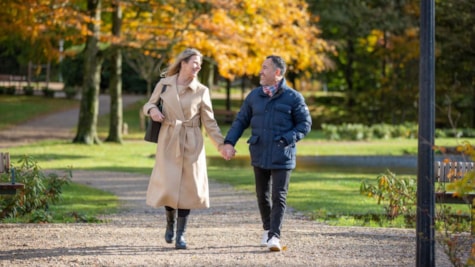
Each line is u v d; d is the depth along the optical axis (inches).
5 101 2459.4
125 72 3046.3
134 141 1622.8
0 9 1331.2
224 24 1382.9
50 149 1360.7
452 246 308.8
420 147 305.9
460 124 2196.1
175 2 1362.0
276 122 389.7
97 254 376.2
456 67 2027.6
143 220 551.5
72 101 2628.0
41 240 419.2
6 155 485.7
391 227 519.2
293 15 1539.1
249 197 731.4
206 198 393.7
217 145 395.5
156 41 1373.0
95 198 710.5
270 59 395.9
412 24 2253.9
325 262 363.6
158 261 359.6
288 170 390.6
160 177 388.5
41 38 1459.2
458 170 489.1
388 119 2389.3
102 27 1648.6
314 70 2065.7
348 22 2201.0
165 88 393.7
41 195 576.4
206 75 1891.0
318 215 581.3
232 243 415.2
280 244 403.5
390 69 2434.8
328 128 1891.0
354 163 1300.4
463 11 1895.9
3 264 350.3
